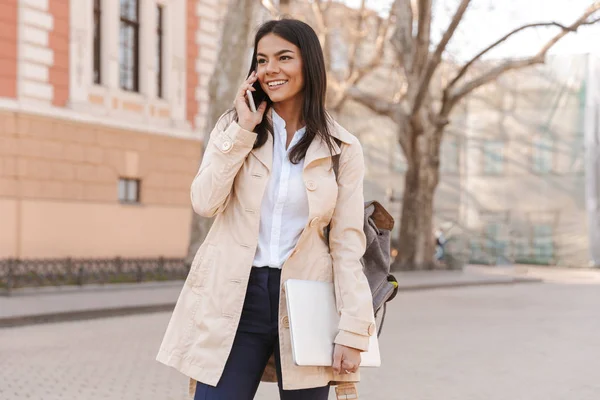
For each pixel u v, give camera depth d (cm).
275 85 288
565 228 3812
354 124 4125
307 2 2759
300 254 285
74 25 2155
